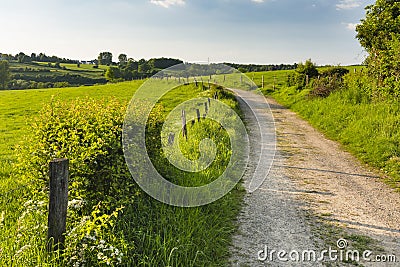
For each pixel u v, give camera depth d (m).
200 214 5.57
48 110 5.21
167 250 4.31
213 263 4.41
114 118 5.49
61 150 4.71
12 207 5.59
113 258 3.74
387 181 8.18
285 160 9.98
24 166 4.87
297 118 18.50
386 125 11.85
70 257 3.71
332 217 6.01
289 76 31.59
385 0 21.30
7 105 29.38
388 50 16.92
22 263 3.64
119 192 5.13
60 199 3.73
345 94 18.89
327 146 11.96
